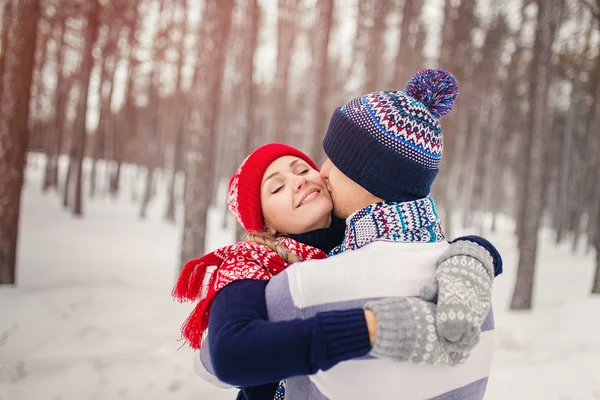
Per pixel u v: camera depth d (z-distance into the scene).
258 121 26.86
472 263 0.79
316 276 0.81
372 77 10.76
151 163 19.91
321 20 7.36
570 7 8.84
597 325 5.67
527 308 7.54
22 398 3.26
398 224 0.89
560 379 4.02
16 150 6.41
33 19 6.45
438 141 0.93
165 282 8.05
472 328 0.70
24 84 6.42
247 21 8.18
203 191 7.18
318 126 7.16
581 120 20.97
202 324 0.95
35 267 8.18
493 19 11.89
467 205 25.31
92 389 3.45
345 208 0.99
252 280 0.86
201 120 7.19
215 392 3.57
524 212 7.89
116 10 17.91
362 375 0.78
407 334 0.69
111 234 14.45
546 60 7.96
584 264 15.70
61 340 4.34
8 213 6.39
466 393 0.86
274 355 0.69
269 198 1.03
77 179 16.92
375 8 11.45
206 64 7.20
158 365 3.90
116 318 5.07
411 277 0.82
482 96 19.83
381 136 0.89
